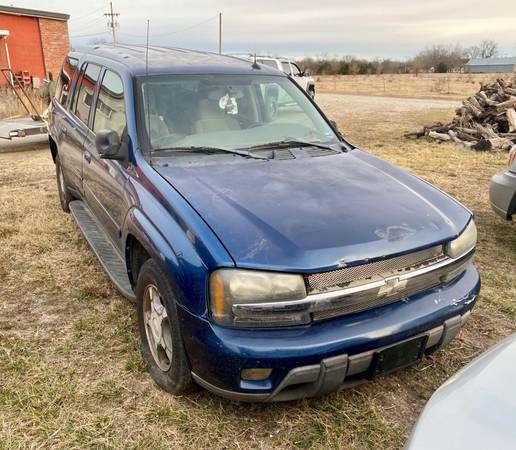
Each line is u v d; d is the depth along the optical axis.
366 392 2.73
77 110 4.49
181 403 2.58
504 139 9.71
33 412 2.50
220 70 3.69
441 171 7.89
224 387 2.19
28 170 7.75
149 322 2.76
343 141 3.76
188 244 2.27
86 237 4.09
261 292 2.11
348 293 2.20
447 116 16.62
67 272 4.11
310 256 2.16
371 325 2.25
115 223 3.33
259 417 2.51
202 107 3.39
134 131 3.08
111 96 3.60
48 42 18.55
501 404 1.52
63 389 2.67
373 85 39.22
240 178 2.80
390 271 2.33
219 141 3.27
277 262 2.12
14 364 2.87
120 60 3.72
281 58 17.50
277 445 2.35
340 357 2.16
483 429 1.43
